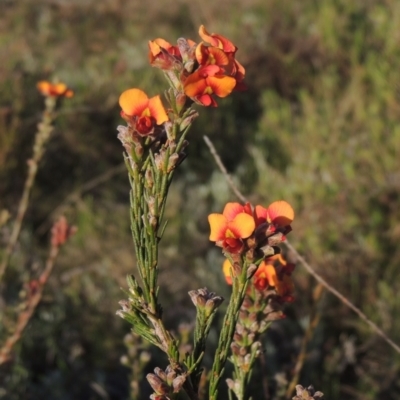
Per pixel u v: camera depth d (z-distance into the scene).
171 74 1.18
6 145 5.63
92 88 7.00
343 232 4.48
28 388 3.43
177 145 1.20
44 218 5.50
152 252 1.25
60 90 3.31
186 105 1.19
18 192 5.64
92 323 3.99
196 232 5.06
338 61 7.38
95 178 5.98
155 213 1.23
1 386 3.18
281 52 7.47
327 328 3.92
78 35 9.65
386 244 4.45
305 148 5.84
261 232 1.19
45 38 9.52
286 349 3.62
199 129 6.41
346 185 4.96
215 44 1.17
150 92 7.11
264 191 5.34
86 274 4.48
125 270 4.47
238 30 8.37
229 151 6.30
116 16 10.22
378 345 3.67
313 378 3.48
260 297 1.50
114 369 3.79
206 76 1.13
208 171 6.15
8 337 3.07
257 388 2.71
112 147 6.30
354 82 6.50
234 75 1.17
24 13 10.48
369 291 3.99
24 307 2.99
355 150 5.41
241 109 7.10
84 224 5.14
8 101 6.49
